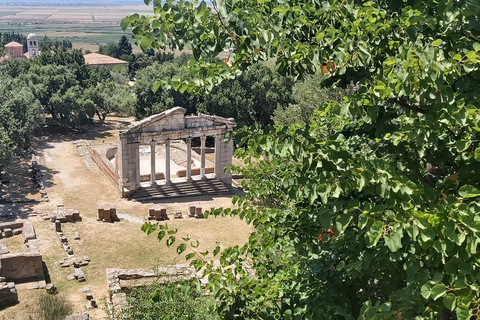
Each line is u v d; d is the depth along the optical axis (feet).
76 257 104.99
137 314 60.54
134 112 251.60
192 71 31.48
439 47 28.07
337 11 31.55
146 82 247.70
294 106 130.72
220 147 167.84
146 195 157.79
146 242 116.88
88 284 93.66
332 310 30.76
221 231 126.62
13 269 91.40
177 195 159.94
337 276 33.71
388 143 33.30
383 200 31.73
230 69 31.60
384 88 25.88
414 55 24.84
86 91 282.56
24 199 150.20
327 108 28.40
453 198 24.09
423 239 22.81
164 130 158.40
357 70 33.47
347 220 25.34
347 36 29.96
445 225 22.61
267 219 36.86
